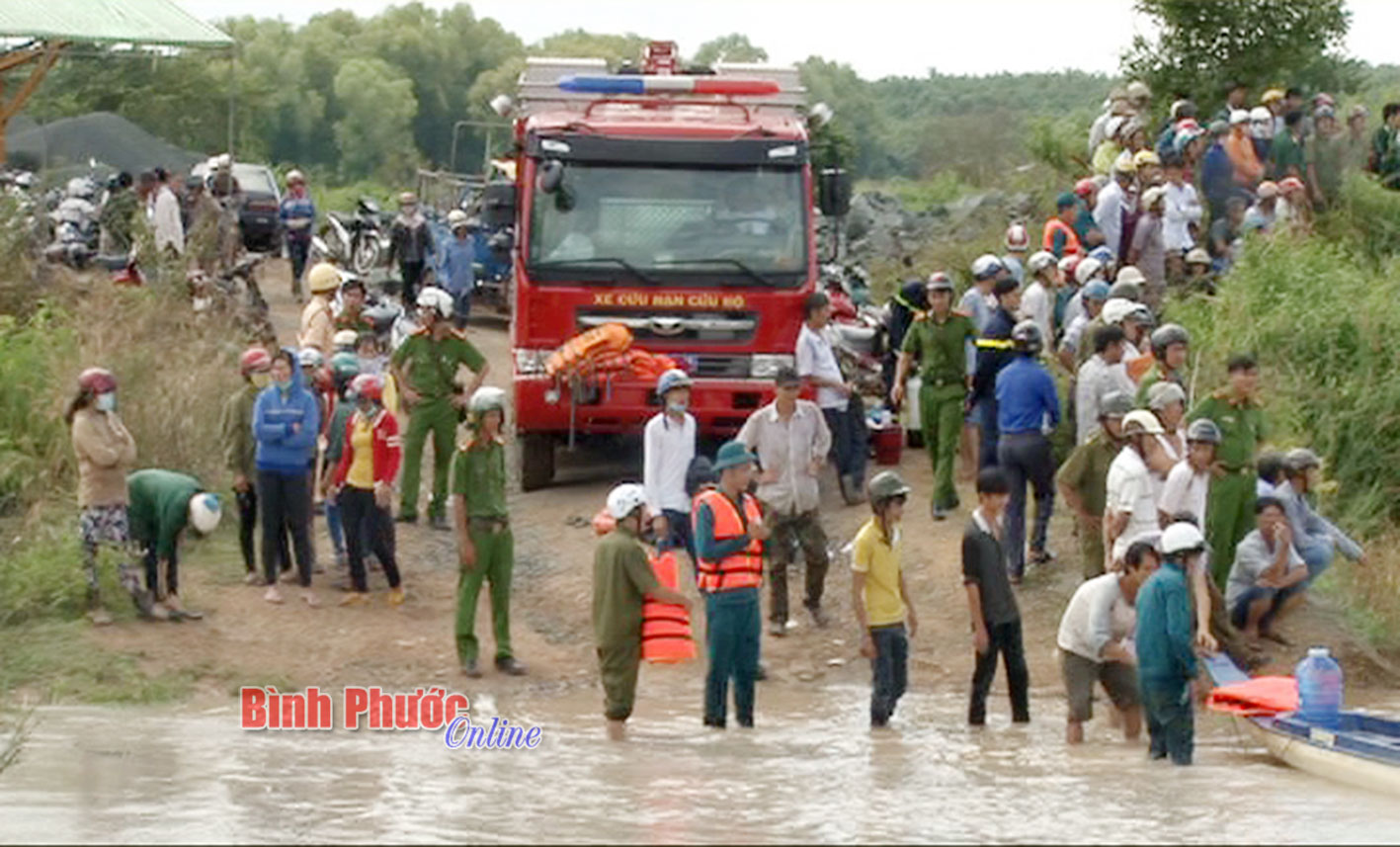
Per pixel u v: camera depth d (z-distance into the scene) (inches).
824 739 869.2
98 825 673.0
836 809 706.8
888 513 882.8
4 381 1225.4
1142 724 885.8
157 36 1696.6
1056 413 1070.4
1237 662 978.1
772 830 665.6
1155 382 995.9
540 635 1047.6
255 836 651.5
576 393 1179.9
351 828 666.2
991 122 2901.1
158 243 1579.7
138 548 1025.5
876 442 1268.5
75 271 1555.1
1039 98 4183.1
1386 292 1296.8
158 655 979.9
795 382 1029.8
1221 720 939.3
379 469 1048.2
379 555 1056.2
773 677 1004.6
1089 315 1165.1
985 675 901.2
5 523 1136.8
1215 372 1198.3
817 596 1050.7
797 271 1181.1
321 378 1115.3
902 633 895.1
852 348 1328.7
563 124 1186.6
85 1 1716.3
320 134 4867.1
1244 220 1424.7
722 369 1184.8
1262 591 1005.2
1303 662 840.3
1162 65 1830.7
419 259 1758.1
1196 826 690.2
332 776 772.6
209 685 958.4
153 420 1206.3
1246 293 1282.0
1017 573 1076.5
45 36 1636.3
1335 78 1875.0
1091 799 738.8
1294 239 1385.3
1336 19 1820.9
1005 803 726.5
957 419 1144.2
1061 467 1026.1
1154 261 1359.5
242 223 2164.1
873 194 2118.6
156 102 2450.8
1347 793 769.6
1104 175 1493.6
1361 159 1605.6
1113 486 943.0
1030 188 2005.4
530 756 821.9
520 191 1211.9
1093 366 1050.1
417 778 769.6
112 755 815.7
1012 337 1098.7
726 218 1185.4
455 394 1191.6
